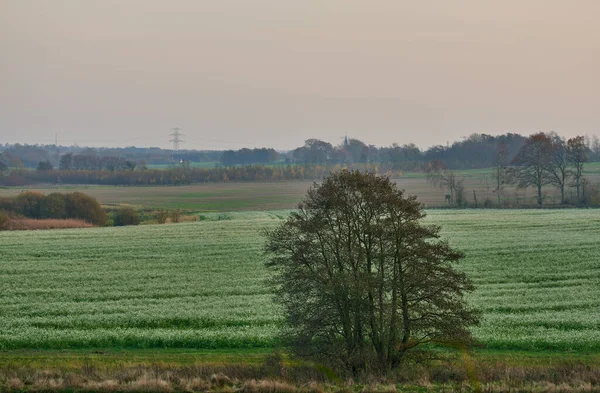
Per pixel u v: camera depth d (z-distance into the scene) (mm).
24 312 93562
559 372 56969
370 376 56875
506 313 91000
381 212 64500
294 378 56875
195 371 58156
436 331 64812
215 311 92562
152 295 106000
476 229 183875
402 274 63719
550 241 157625
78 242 170875
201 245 162125
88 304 99188
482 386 52250
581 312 90812
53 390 52031
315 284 64562
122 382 52906
